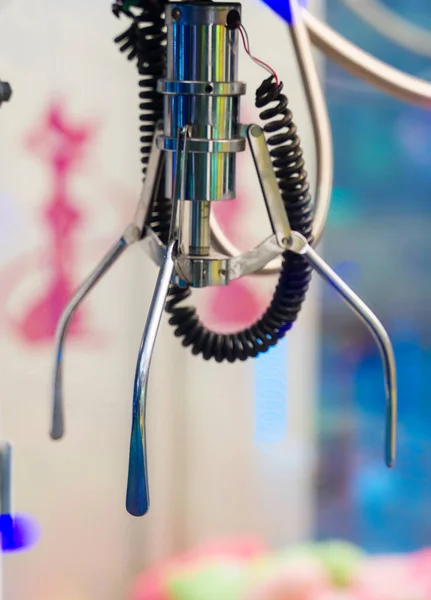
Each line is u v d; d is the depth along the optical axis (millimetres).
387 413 452
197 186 408
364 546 1126
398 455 1140
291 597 1053
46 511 954
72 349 952
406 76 535
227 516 1065
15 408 939
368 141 1080
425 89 530
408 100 538
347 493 1124
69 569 972
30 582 956
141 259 955
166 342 984
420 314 1129
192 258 413
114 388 965
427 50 830
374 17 827
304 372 1082
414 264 1122
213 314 1012
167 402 1006
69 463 956
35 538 951
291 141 450
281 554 1090
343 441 1117
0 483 588
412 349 1130
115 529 983
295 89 920
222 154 407
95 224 954
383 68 531
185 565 1036
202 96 398
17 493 941
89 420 959
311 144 931
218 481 1057
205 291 1005
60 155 932
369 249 1111
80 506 965
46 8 895
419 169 1099
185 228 544
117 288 955
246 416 1055
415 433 1141
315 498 1113
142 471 368
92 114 930
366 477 1131
